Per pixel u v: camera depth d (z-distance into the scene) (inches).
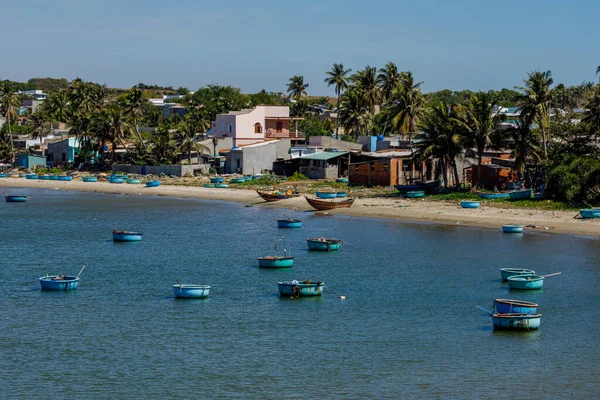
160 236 5027.1
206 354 2581.2
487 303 3181.6
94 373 2415.1
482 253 4200.3
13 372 2425.0
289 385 2308.1
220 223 5615.2
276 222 5610.2
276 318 2992.1
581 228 4817.9
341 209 5925.2
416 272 3769.7
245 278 3686.0
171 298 3312.0
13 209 6683.1
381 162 6879.9
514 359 2504.9
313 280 3624.5
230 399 2212.1
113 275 3779.5
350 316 3009.4
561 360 2488.9
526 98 5777.6
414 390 2261.3
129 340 2731.3
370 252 4298.7
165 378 2369.6
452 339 2714.1
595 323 2878.9
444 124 6063.0
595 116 5767.7
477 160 6791.3
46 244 4734.3
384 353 2576.3
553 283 3506.4
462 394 2228.1
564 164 5580.7
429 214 5516.7
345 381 2335.1
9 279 3703.3
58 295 3378.4
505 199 5797.2
